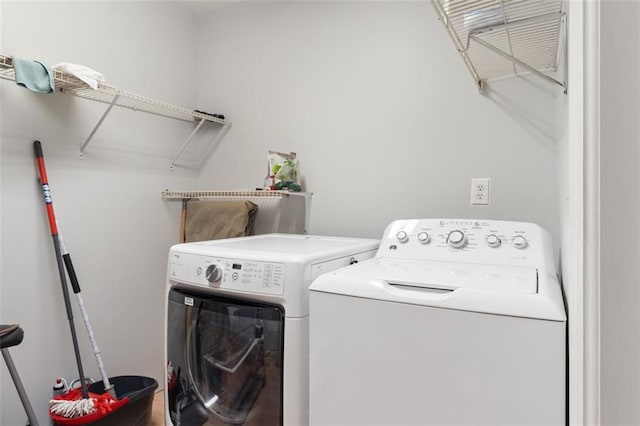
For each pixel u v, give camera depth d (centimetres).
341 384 98
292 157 205
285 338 109
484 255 125
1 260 159
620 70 42
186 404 133
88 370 188
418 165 179
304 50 210
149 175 220
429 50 176
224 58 239
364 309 96
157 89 223
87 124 189
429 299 88
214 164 244
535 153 154
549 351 77
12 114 162
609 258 43
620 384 43
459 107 169
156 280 223
